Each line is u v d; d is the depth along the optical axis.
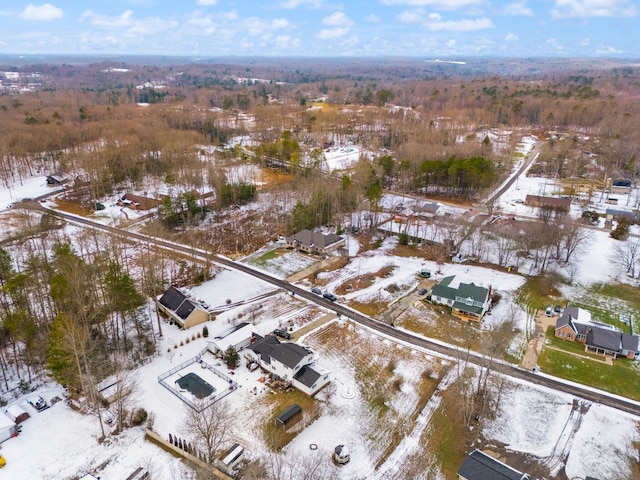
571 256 88.06
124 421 48.44
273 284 80.25
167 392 53.41
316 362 59.38
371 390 55.12
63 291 55.59
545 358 61.59
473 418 50.72
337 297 75.88
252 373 57.69
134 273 81.00
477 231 94.69
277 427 48.22
